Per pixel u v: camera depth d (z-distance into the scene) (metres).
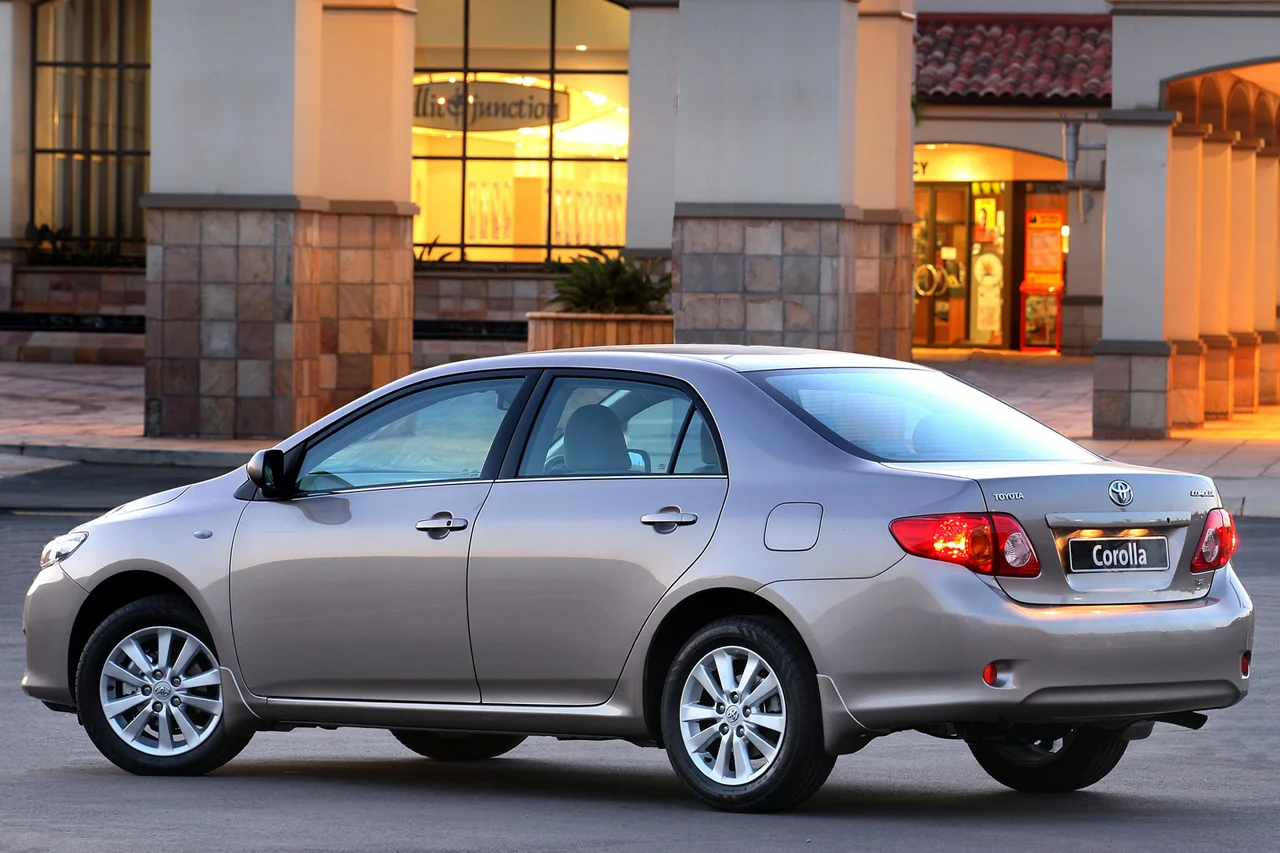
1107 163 42.16
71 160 65.75
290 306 39.59
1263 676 18.45
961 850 11.57
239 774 14.52
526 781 14.27
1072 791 13.77
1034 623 11.83
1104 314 42.19
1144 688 12.14
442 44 63.12
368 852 11.55
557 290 42.66
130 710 14.41
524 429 13.38
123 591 14.80
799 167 38.75
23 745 15.65
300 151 40.00
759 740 12.38
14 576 24.34
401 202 43.94
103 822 12.47
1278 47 41.16
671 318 41.62
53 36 65.56
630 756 15.63
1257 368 48.91
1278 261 54.59
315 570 13.69
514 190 63.03
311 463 14.09
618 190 62.75
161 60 39.78
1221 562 12.80
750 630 12.35
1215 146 46.41
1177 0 41.50
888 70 44.84
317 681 13.78
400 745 16.17
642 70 61.31
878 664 11.94
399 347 44.12
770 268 38.81
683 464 12.81
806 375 13.20
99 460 37.94
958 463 12.60
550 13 62.53
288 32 39.47
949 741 16.09
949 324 74.56
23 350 62.47
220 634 14.03
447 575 13.25
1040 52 71.75
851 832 12.09
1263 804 13.31
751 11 38.72
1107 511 12.25
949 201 74.19
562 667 12.94
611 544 12.76
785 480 12.42
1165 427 41.97
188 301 39.75
